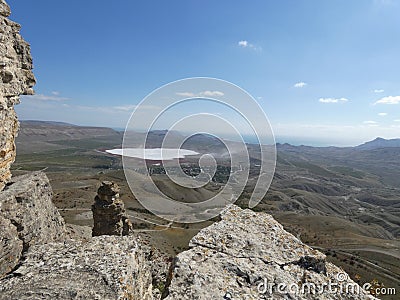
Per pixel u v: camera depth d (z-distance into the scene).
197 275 6.91
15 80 12.31
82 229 24.56
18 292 7.12
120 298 7.14
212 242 8.28
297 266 7.77
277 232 9.11
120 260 8.55
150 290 10.21
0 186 11.59
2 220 10.03
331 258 52.41
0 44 11.26
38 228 11.67
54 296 7.02
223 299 6.36
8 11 11.92
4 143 11.95
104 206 18.70
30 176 13.69
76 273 7.89
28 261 8.44
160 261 20.47
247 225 9.36
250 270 7.30
